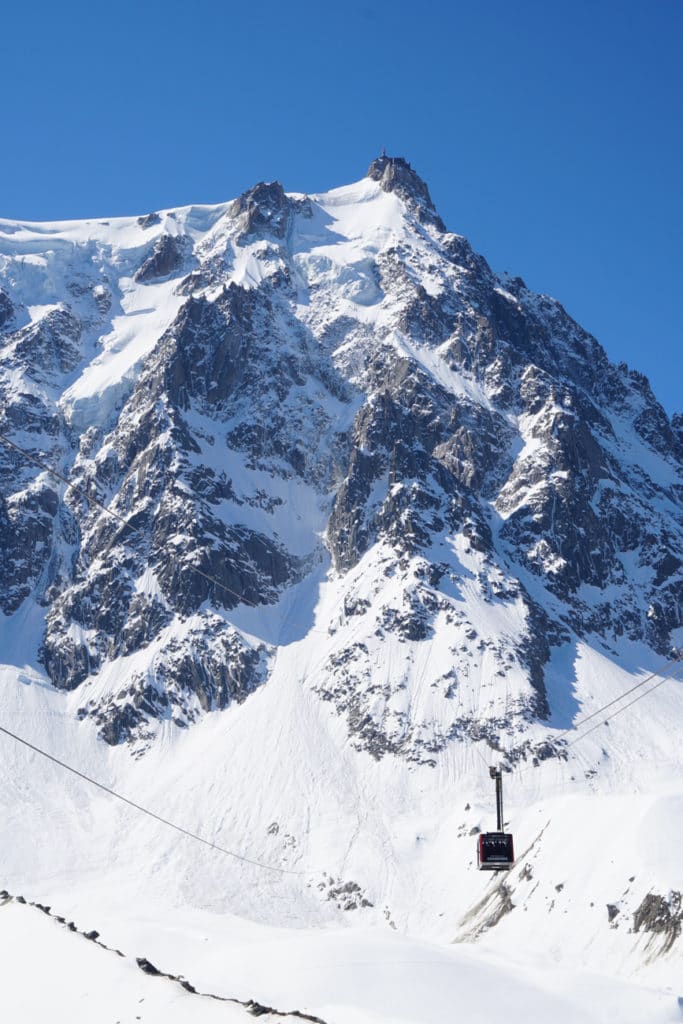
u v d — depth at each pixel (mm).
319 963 158625
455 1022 138375
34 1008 85688
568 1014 141125
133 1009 83500
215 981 157500
